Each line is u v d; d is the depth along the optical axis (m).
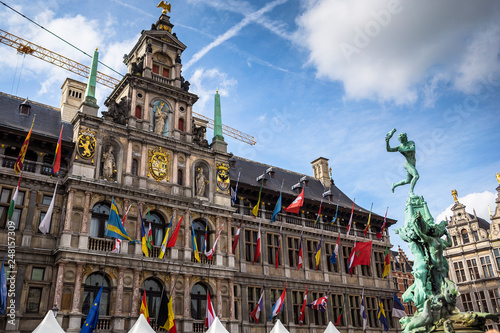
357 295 50.75
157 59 45.62
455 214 71.00
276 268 45.47
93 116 37.84
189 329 36.16
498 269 63.72
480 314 24.55
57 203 35.47
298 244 48.56
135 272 35.28
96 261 33.88
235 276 42.03
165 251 38.03
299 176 60.03
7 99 41.22
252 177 51.78
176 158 41.53
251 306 42.44
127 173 38.09
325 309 44.94
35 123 40.53
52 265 33.66
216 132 46.03
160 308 34.44
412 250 28.69
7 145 35.06
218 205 41.84
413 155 31.09
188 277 37.81
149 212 38.53
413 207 29.30
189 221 39.97
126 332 33.44
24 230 33.38
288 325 43.88
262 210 46.94
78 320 31.69
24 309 31.64
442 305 25.66
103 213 36.44
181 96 44.47
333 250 51.16
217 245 40.75
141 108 41.72
